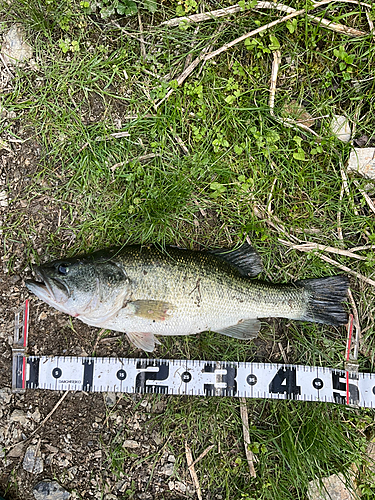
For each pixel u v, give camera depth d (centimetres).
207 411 68
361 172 69
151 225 66
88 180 68
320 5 67
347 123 69
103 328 66
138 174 67
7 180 68
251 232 69
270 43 68
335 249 69
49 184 68
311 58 69
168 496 67
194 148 68
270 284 65
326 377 68
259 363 68
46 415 67
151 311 61
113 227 67
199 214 69
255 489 67
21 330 67
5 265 67
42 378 67
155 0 67
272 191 68
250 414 69
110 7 66
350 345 69
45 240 68
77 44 66
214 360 68
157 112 67
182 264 62
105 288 60
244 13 67
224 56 68
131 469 67
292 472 66
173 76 68
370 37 67
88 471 67
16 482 66
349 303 69
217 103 68
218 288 63
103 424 67
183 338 69
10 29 67
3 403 66
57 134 68
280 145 69
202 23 67
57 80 67
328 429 68
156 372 67
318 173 69
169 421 68
